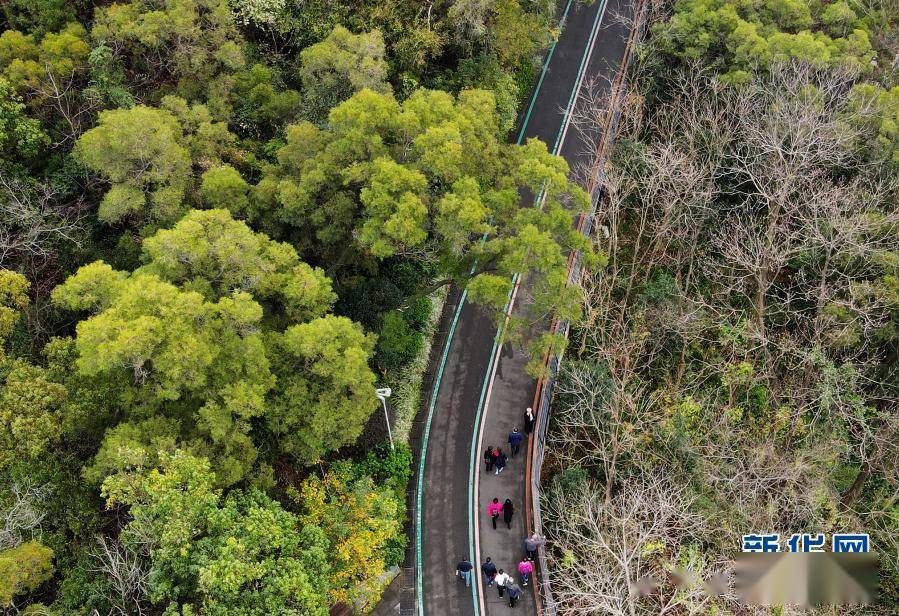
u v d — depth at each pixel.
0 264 43.16
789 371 52.12
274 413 40.22
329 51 47.62
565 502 44.59
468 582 42.91
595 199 59.12
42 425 35.59
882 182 50.78
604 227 56.31
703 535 42.19
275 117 51.56
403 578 43.56
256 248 39.09
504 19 58.94
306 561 36.12
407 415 49.44
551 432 49.81
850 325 48.00
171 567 34.12
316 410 39.88
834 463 46.81
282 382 40.59
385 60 55.38
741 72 56.81
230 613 33.31
